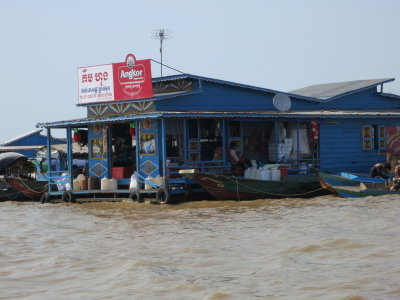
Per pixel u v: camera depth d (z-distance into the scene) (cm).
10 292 1173
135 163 2792
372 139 3016
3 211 2681
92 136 2825
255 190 2422
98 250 1561
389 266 1246
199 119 2594
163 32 3350
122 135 2817
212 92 2827
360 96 3484
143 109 2627
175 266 1327
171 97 2641
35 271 1348
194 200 2506
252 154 2714
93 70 2747
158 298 1093
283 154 2720
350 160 2936
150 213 2244
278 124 2733
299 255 1390
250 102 2966
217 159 2567
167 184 2427
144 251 1509
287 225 1792
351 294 1057
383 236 1554
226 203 2386
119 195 2639
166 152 2519
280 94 2805
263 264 1316
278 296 1075
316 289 1106
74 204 2731
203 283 1174
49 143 2995
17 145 5072
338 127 2903
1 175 3812
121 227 1952
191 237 1673
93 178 2725
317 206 2194
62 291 1170
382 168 2595
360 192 2362
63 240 1767
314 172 2528
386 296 1042
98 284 1210
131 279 1230
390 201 2222
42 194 3120
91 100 2764
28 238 1839
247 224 1855
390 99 3600
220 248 1498
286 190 2469
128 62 2620
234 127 2667
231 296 1085
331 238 1544
